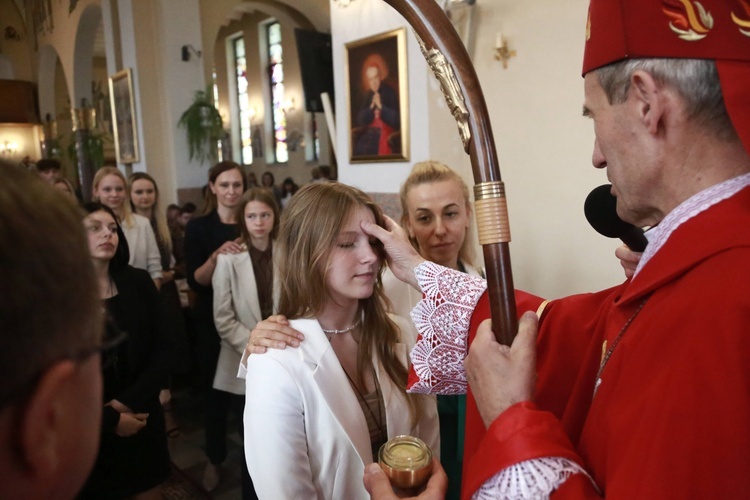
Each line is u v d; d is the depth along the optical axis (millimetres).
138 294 1944
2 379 330
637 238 912
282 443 1068
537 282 3221
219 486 2723
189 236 3027
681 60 578
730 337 501
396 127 3797
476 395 706
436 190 1767
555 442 611
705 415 489
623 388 583
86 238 396
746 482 474
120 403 1777
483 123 736
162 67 7328
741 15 560
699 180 602
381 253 1236
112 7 7680
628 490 505
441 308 1060
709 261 559
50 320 350
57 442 377
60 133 13531
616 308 698
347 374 1254
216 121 7238
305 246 1201
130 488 1841
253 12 12477
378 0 3836
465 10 3303
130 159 7762
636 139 629
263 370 1116
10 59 14492
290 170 12297
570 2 2881
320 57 5598
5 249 328
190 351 3748
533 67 3088
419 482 814
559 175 3047
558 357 898
